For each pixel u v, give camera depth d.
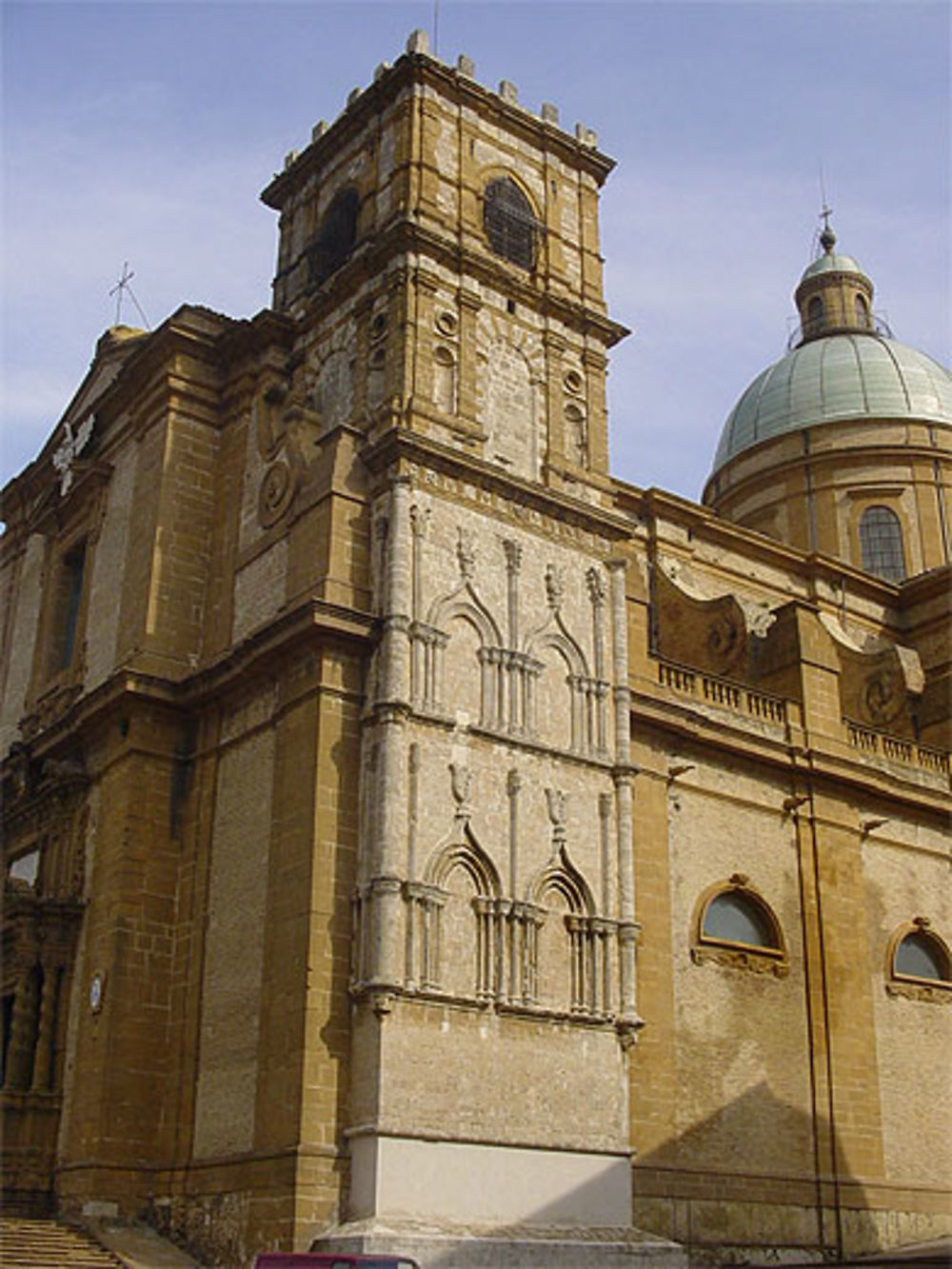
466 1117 26.88
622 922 30.50
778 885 34.97
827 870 36.03
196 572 34.81
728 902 34.16
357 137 37.62
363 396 33.31
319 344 35.59
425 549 30.56
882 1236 33.19
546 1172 27.62
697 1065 31.59
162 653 33.56
